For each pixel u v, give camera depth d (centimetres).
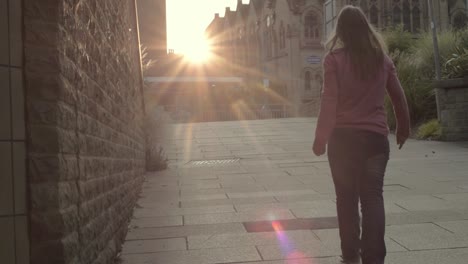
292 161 1366
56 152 278
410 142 1591
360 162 383
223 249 524
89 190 371
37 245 268
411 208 695
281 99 4944
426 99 1817
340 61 391
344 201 400
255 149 1652
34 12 272
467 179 935
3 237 254
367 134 377
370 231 365
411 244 521
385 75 396
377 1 4412
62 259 274
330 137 395
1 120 256
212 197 850
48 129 275
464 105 1537
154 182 1059
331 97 384
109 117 503
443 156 1271
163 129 1753
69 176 304
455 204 716
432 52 1838
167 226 636
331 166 396
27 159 266
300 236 567
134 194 795
